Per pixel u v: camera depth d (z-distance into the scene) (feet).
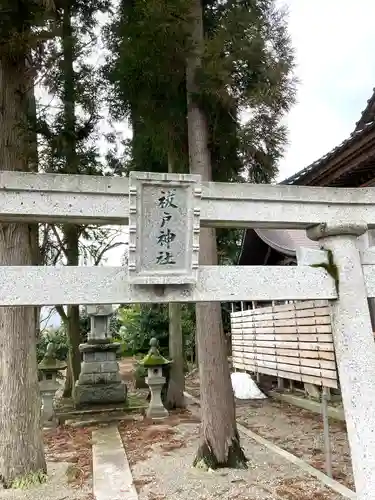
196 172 19.39
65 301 8.69
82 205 9.29
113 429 25.71
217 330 18.42
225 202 10.09
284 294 9.84
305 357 24.76
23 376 17.26
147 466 18.30
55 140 19.42
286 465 17.52
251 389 35.32
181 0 17.29
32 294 8.57
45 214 9.07
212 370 18.07
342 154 19.36
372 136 17.20
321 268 10.22
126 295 9.01
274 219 10.33
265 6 21.66
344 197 10.80
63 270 8.83
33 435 17.10
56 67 23.89
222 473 16.80
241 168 22.08
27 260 17.98
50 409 27.12
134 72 19.67
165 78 19.52
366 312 10.14
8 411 16.94
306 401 29.48
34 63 18.97
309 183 22.98
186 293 9.29
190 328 55.83
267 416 28.14
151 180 8.86
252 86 18.69
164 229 9.01
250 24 18.67
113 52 25.26
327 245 10.63
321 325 22.86
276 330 29.68
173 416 28.81
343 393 9.97
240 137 19.79
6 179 8.90
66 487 16.28
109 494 15.26
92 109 24.18
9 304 8.41
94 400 30.50
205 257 18.74
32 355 17.74
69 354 35.60
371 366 9.84
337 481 15.53
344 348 9.98
